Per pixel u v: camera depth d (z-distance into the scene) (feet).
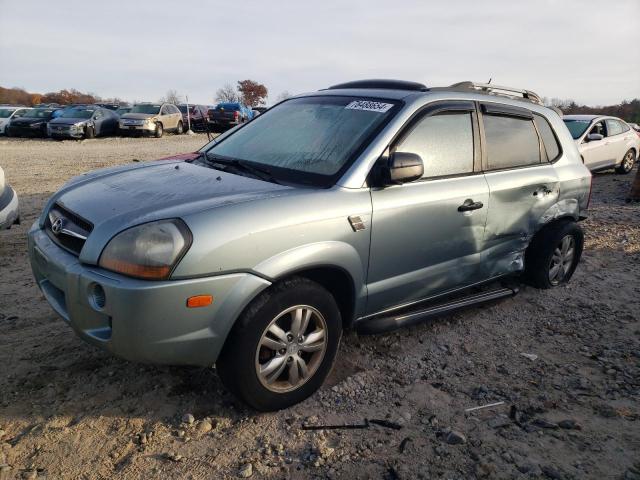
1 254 18.21
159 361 8.60
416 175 10.63
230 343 9.06
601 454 9.20
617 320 14.83
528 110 15.21
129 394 10.22
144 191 9.97
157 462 8.55
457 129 12.76
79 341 12.07
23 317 13.21
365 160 10.70
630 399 10.93
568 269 17.12
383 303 11.56
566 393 11.07
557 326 14.34
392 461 8.80
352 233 10.27
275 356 9.63
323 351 10.25
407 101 11.84
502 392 11.02
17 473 8.13
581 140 40.24
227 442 9.10
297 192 9.91
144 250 8.27
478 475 8.56
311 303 9.78
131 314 8.20
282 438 9.27
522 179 14.28
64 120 70.23
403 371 11.69
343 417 9.93
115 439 9.02
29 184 32.27
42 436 8.96
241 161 11.86
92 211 9.37
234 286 8.76
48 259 9.48
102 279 8.38
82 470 8.29
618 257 20.71
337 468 8.59
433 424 9.83
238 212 8.93
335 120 12.04
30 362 11.12
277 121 13.15
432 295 12.75
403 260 11.51
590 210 29.81
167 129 83.92
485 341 13.34
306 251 9.53
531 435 9.62
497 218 13.65
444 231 12.17
